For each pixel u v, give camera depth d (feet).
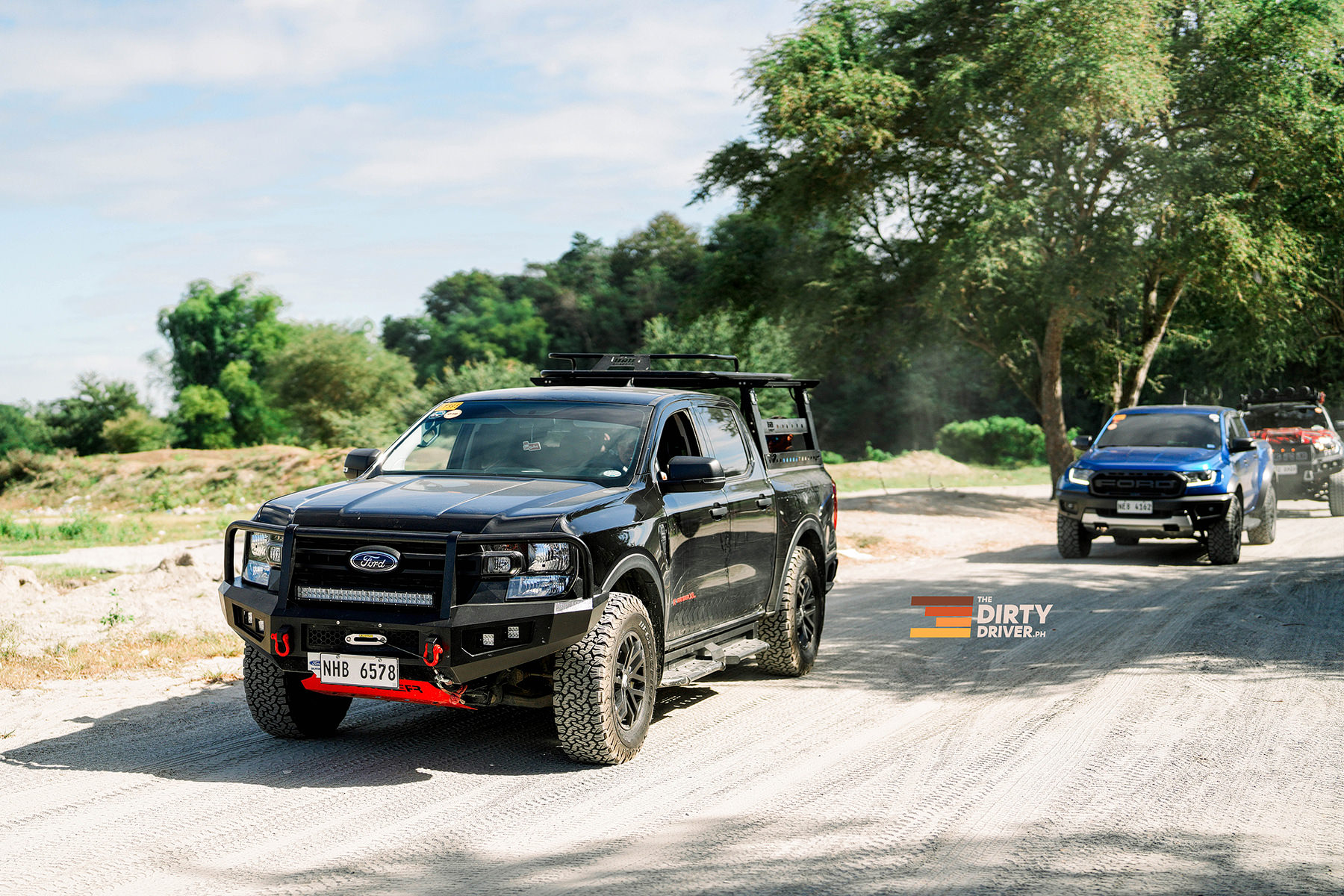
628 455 20.97
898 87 77.15
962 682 26.05
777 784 18.10
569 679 18.49
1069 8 71.10
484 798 17.25
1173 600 37.91
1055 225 79.56
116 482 118.01
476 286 380.78
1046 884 13.74
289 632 18.24
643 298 342.64
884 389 257.34
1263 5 75.51
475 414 22.44
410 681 17.84
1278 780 18.24
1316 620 33.42
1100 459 50.78
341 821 16.11
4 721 22.17
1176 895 13.38
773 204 87.15
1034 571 46.96
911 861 14.57
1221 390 127.24
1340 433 90.12
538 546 17.98
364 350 235.61
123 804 16.85
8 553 59.16
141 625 33.06
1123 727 21.74
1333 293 96.68
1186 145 78.79
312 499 19.56
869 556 56.75
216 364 304.30
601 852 14.89
